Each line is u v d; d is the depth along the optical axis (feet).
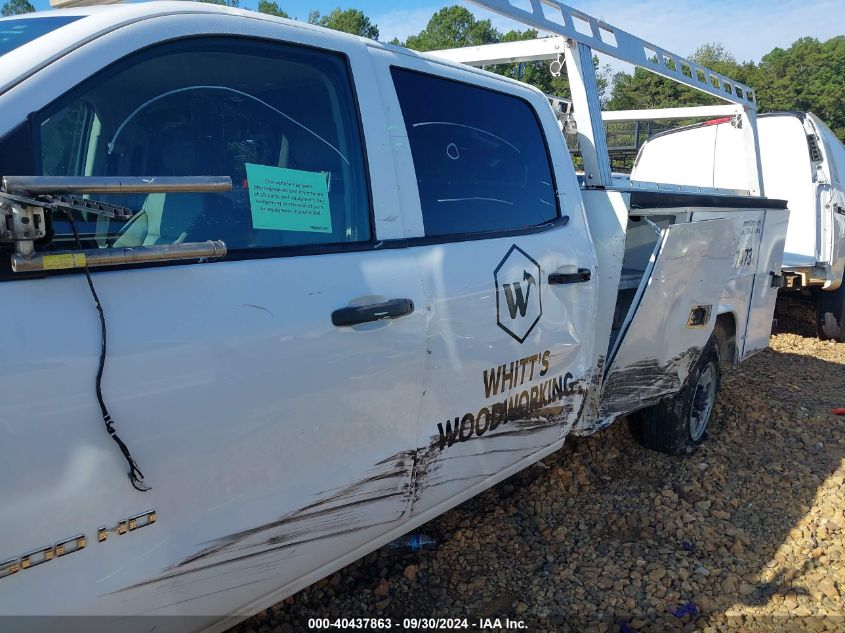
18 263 4.32
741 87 17.35
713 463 13.53
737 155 24.30
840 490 12.64
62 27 5.59
